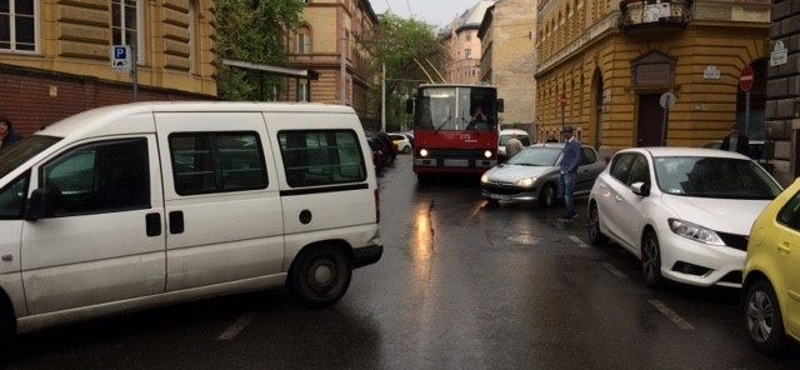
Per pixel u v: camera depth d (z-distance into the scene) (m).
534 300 7.38
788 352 5.53
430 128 21.22
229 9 33.84
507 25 74.38
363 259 7.21
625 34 28.42
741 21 26.55
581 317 6.77
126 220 5.72
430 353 5.66
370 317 6.68
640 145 28.88
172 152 6.02
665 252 7.59
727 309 7.12
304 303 6.89
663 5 26.47
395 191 19.70
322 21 59.09
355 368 5.31
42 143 5.77
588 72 34.28
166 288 5.97
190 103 6.29
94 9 16.56
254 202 6.42
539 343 5.96
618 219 9.45
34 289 5.32
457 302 7.26
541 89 52.84
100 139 5.71
